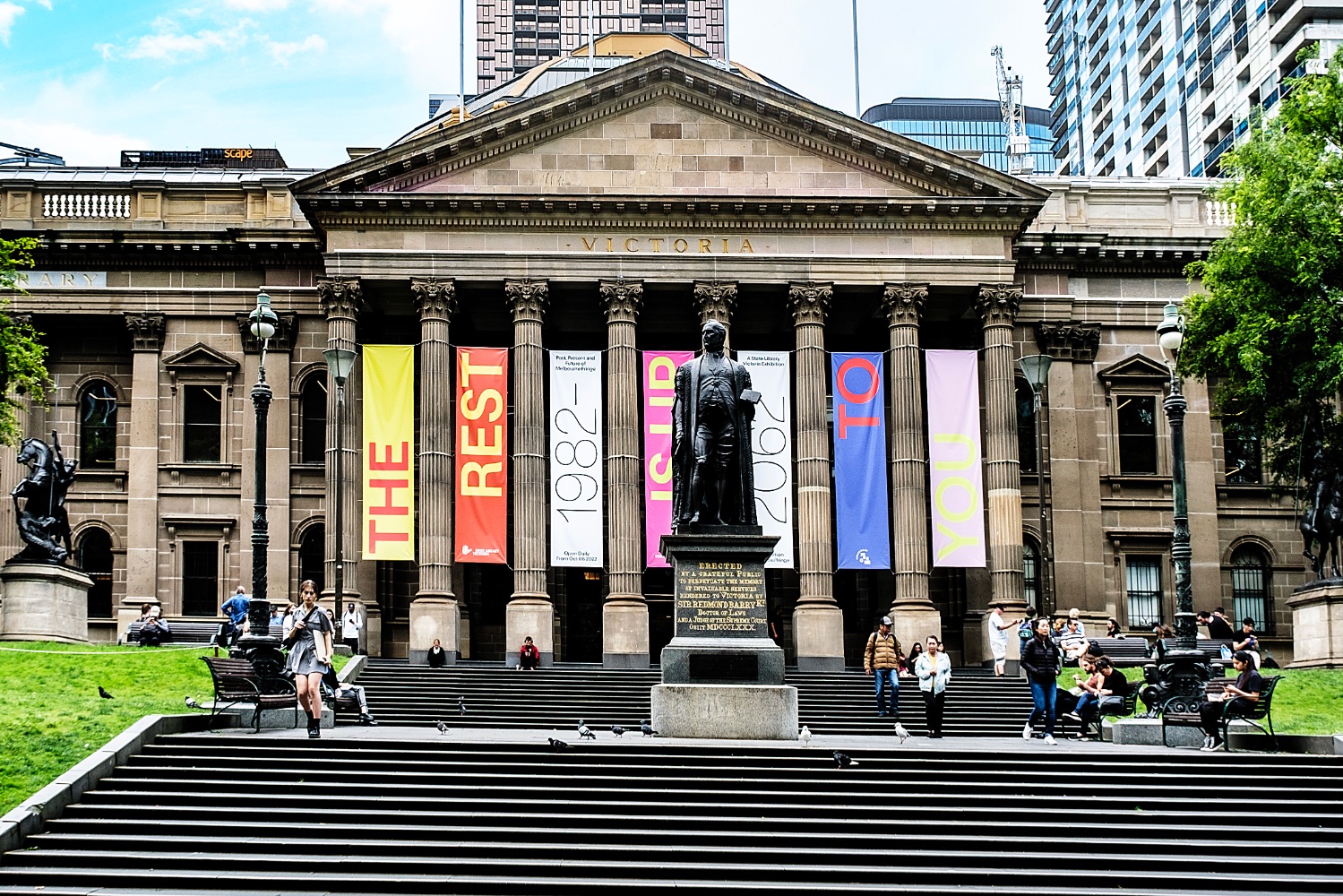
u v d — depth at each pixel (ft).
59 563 139.85
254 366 185.88
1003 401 173.99
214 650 123.54
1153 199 195.72
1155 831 71.26
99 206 187.93
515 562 167.73
